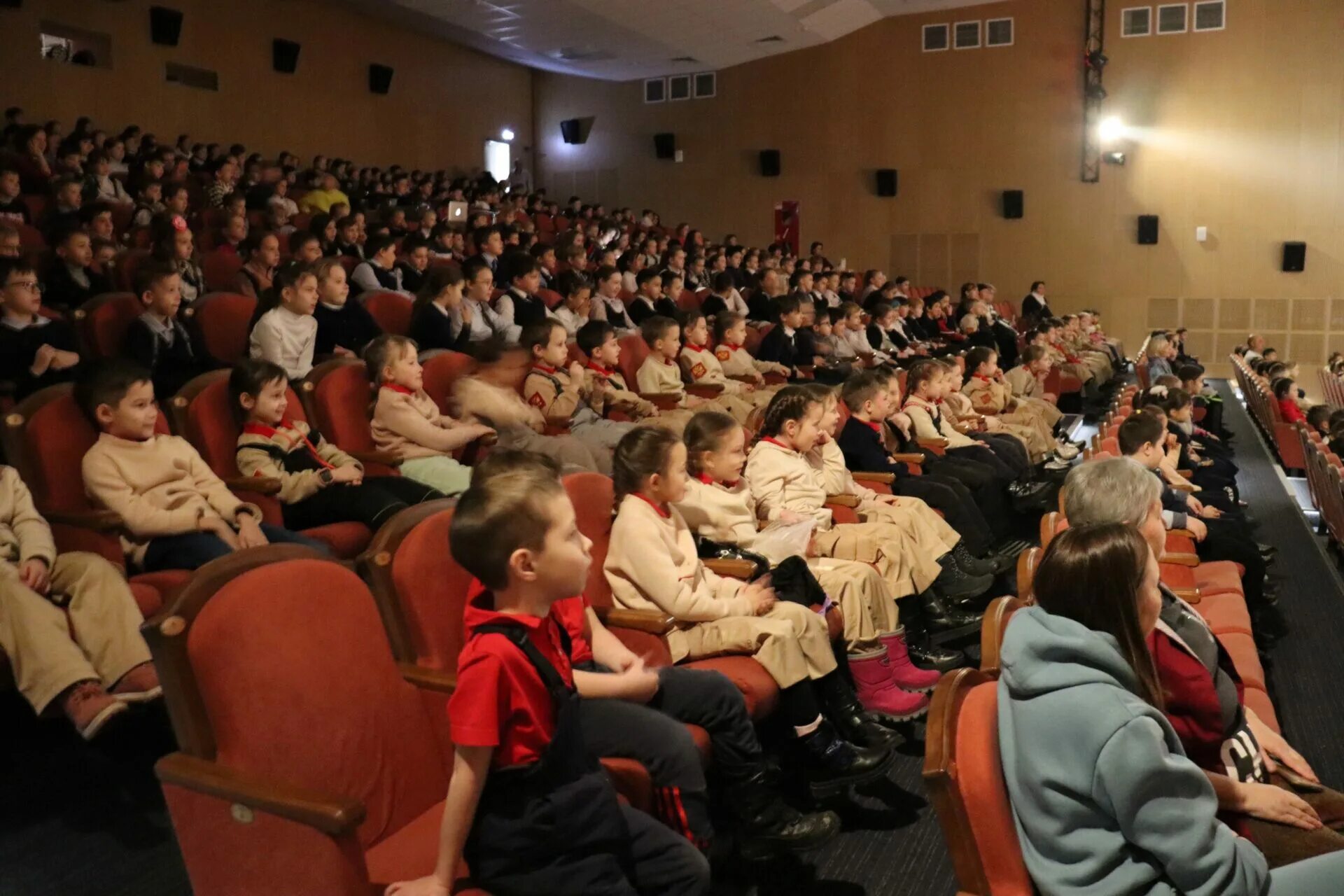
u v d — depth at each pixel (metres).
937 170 14.36
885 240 14.69
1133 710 1.40
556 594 1.69
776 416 3.55
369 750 1.79
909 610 3.37
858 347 8.30
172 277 3.97
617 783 1.87
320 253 5.58
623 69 14.88
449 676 1.91
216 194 8.38
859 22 14.13
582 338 4.87
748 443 4.55
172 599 1.61
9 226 4.58
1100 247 13.80
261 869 1.54
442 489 3.50
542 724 1.61
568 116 16.19
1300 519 5.98
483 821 1.59
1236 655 2.67
